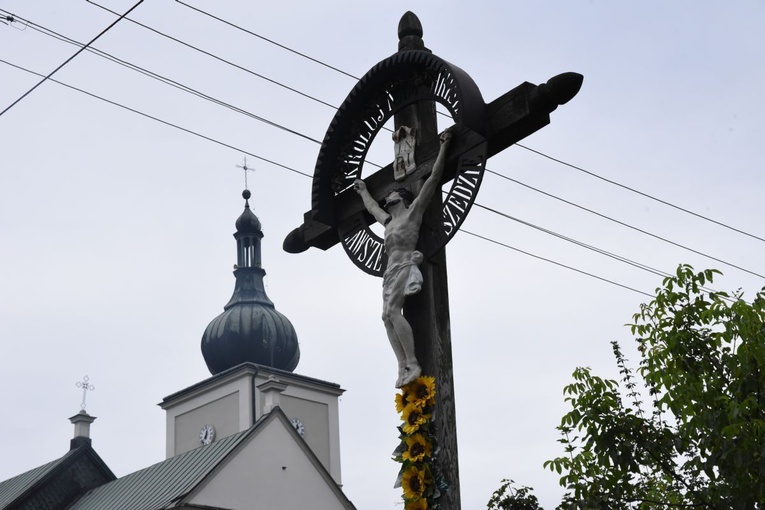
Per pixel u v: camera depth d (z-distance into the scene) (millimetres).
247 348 70875
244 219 75625
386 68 12727
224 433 64812
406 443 11242
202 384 66500
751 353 15055
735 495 14961
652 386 16188
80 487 55906
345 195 13234
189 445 66312
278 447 50500
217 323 71812
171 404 68188
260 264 75312
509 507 19141
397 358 11742
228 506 47500
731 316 15398
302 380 66688
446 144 12031
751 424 14664
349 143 13234
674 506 15844
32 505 54469
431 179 11992
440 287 11922
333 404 67875
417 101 12625
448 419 11383
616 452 15828
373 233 12852
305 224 13727
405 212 12195
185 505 46094
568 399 16328
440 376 11539
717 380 15500
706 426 15195
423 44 12969
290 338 72188
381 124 13016
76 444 58219
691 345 15719
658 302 16047
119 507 49938
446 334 11781
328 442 66625
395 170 12609
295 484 50312
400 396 11531
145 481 51188
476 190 11711
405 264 11883
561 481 16078
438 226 11984
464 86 11891
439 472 11078
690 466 15523
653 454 15789
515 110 11664
